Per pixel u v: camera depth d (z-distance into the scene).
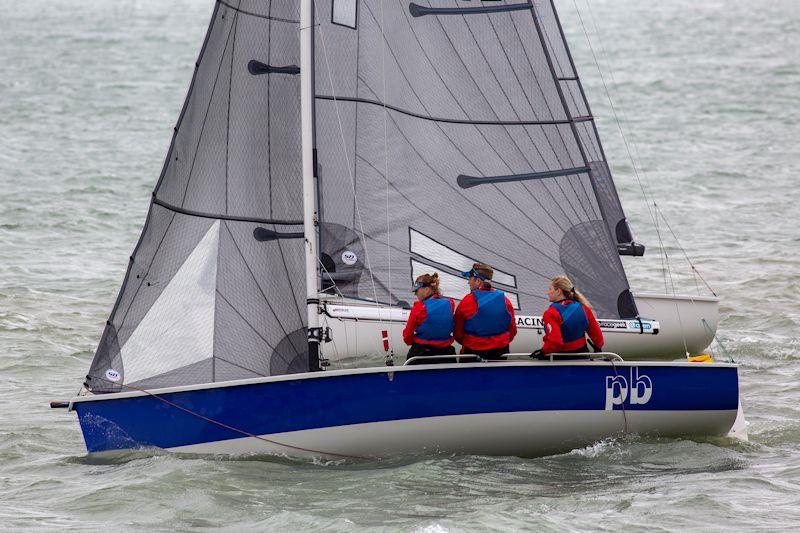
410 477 36.25
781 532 31.88
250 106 39.97
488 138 42.72
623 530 31.91
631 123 150.75
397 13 41.66
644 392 39.62
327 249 40.28
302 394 37.34
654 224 90.81
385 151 41.34
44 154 121.19
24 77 190.75
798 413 45.03
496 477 36.66
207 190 39.44
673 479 36.72
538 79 43.03
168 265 39.09
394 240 41.38
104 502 34.16
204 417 37.59
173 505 33.84
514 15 42.88
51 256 76.44
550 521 32.38
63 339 56.38
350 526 31.84
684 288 68.75
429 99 42.12
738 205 98.69
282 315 39.28
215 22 39.62
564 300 39.06
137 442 38.00
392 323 50.41
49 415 44.44
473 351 39.25
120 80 190.12
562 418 38.88
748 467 38.19
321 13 40.47
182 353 38.59
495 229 42.81
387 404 37.47
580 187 43.31
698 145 132.50
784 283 69.12
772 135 139.25
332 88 40.59
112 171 111.62
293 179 40.09
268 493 34.78
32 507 34.00
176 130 39.19
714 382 40.25
